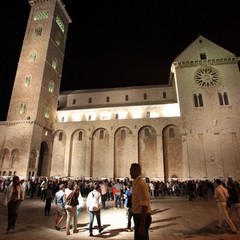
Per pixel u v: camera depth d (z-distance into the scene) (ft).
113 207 71.56
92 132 163.02
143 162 152.05
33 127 143.43
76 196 37.32
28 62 166.91
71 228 40.60
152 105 171.32
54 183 93.76
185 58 171.32
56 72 181.16
